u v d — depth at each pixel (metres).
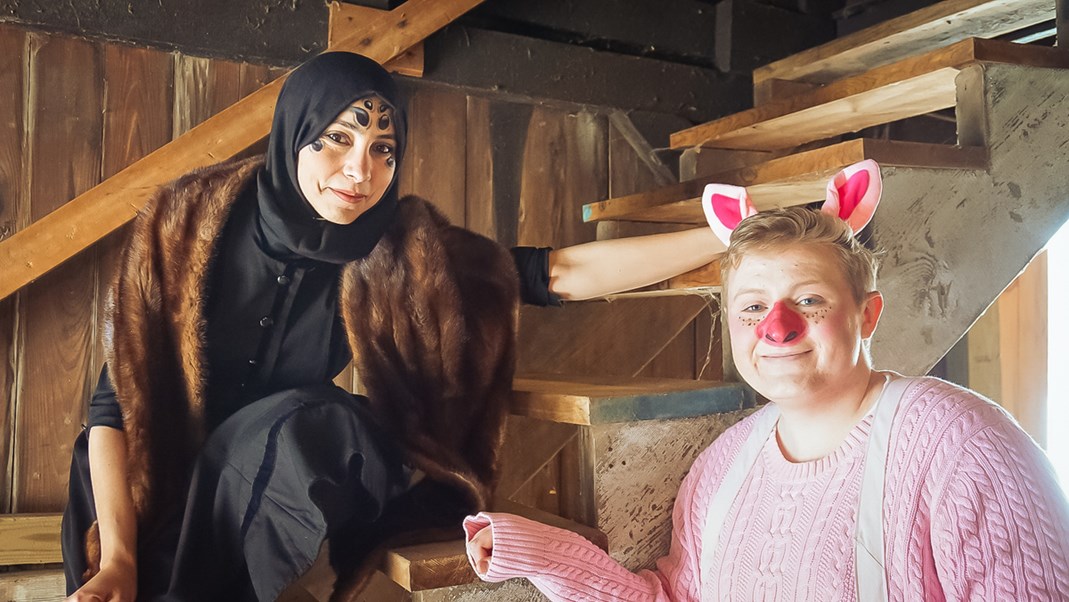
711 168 2.38
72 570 1.53
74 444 1.71
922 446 1.12
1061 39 1.86
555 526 1.47
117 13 1.85
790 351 1.17
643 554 1.50
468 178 2.24
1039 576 1.01
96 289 1.85
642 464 1.50
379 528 1.51
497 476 1.65
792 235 1.20
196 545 1.41
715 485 1.36
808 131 2.19
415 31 2.07
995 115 1.66
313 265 1.61
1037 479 1.06
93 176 1.85
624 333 2.35
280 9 2.00
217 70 1.96
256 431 1.39
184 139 1.86
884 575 1.10
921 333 1.57
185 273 1.54
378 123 1.53
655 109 2.46
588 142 2.38
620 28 2.44
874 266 1.24
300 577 1.44
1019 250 1.66
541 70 2.29
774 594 1.17
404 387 1.61
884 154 1.52
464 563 1.39
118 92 1.88
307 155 1.51
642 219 2.18
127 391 1.49
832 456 1.19
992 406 1.14
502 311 1.69
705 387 1.58
